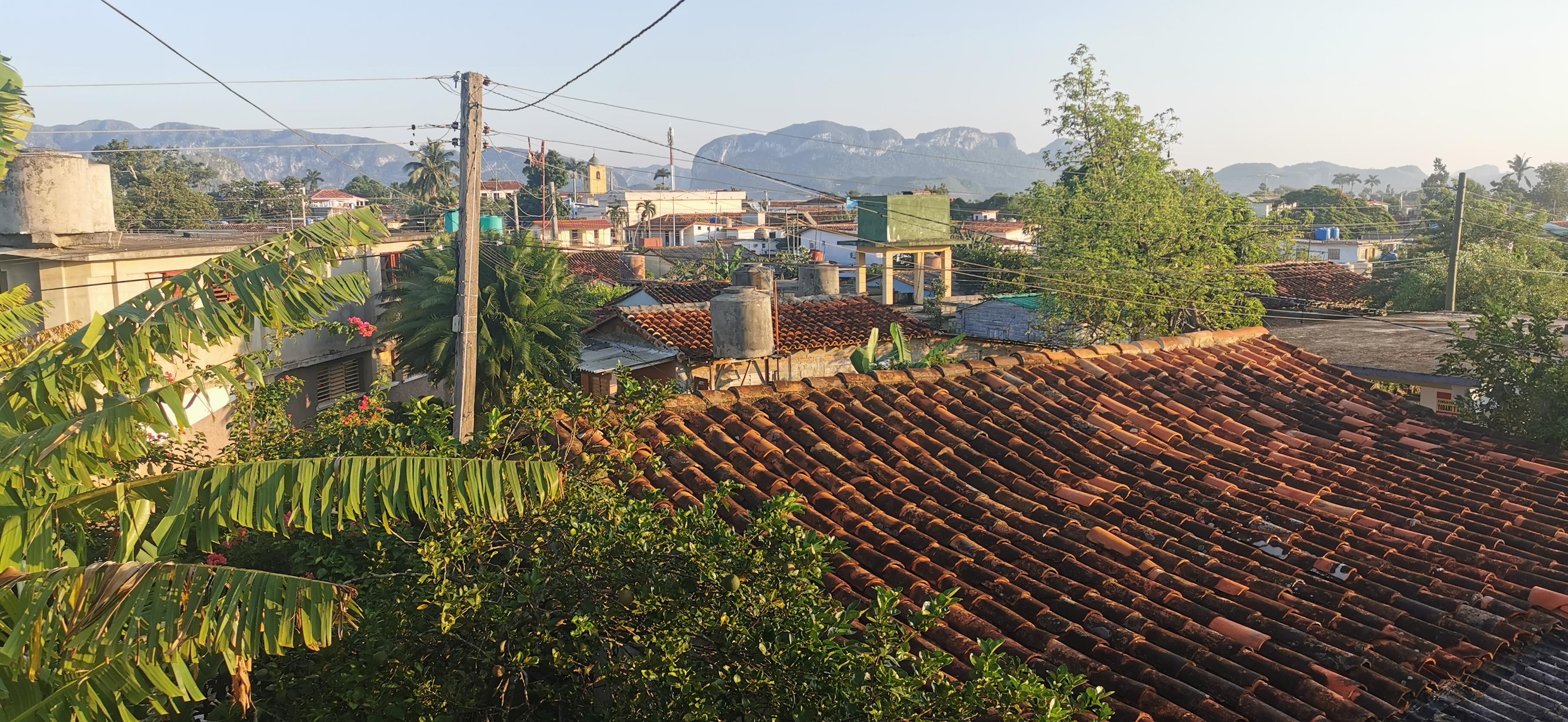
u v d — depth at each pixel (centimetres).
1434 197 9631
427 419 751
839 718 466
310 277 512
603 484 646
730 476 766
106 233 1808
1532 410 1066
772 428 851
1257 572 692
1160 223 2438
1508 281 2794
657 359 2198
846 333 2345
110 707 402
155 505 464
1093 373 1088
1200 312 2467
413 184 8862
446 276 2181
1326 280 3572
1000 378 1027
